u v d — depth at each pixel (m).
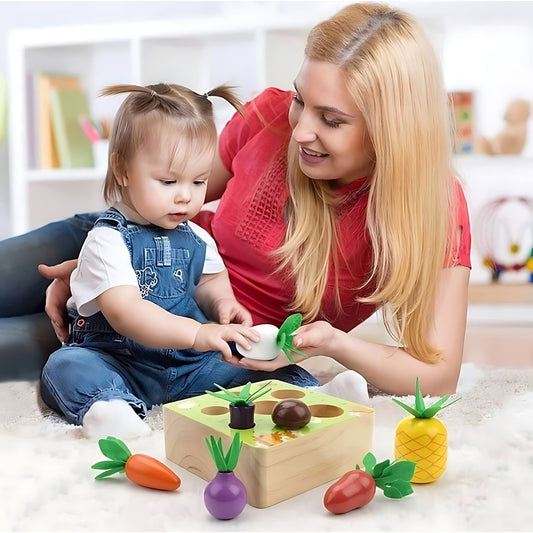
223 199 1.46
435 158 1.26
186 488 0.92
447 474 0.96
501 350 2.04
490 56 2.69
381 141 1.21
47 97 2.72
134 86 1.25
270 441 0.88
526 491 0.91
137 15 3.04
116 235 1.24
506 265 2.62
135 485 0.92
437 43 2.56
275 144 1.43
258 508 0.87
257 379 1.34
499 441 1.06
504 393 1.34
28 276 1.56
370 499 0.85
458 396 1.30
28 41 2.65
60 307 1.43
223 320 1.29
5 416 1.23
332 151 1.22
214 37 2.58
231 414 0.93
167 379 1.29
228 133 1.53
